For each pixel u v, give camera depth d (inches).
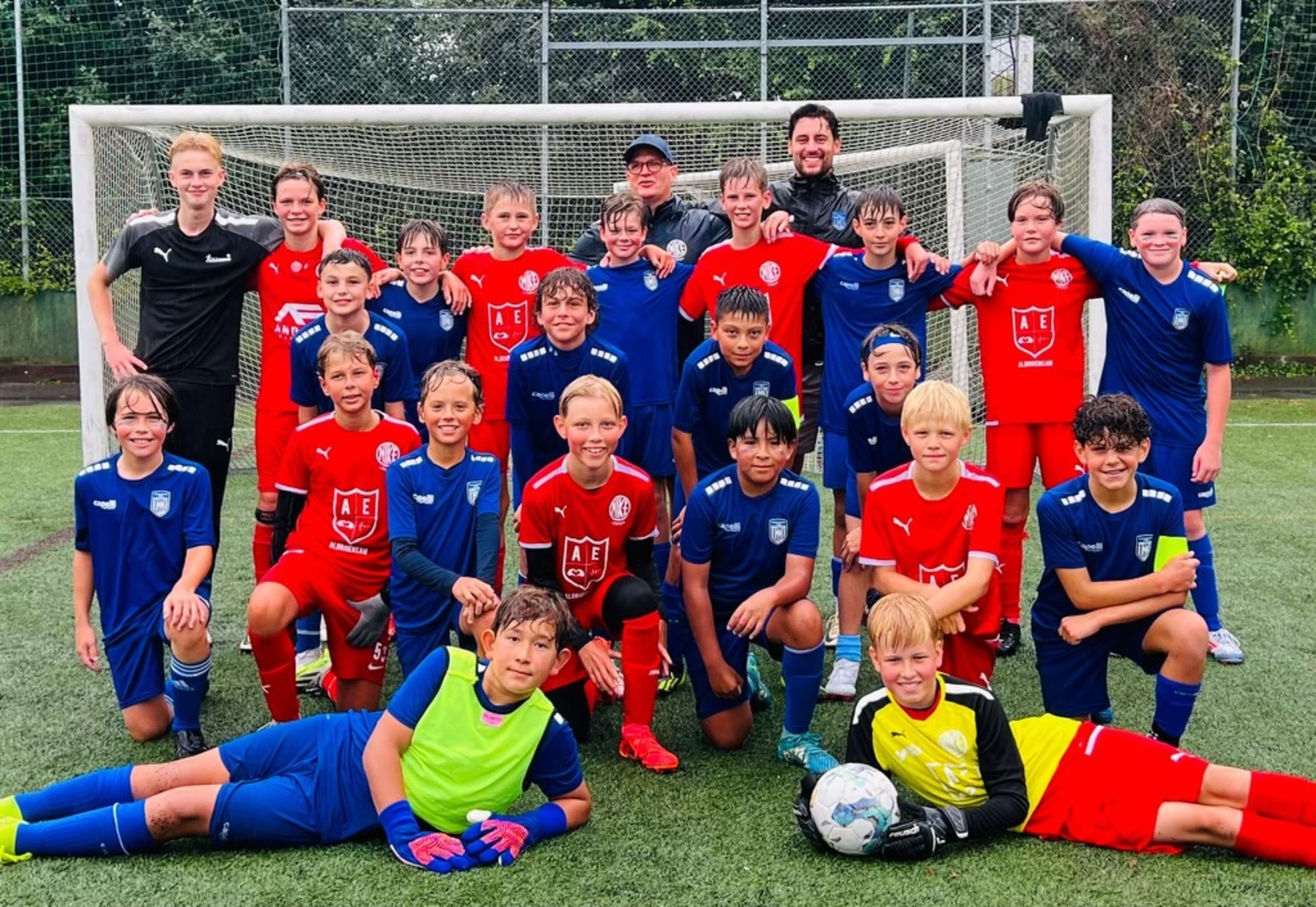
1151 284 153.8
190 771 101.7
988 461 165.9
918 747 103.2
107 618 127.5
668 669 133.7
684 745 129.4
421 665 102.2
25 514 246.5
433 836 98.3
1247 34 461.1
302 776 100.9
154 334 165.5
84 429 236.4
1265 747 125.0
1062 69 454.9
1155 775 101.2
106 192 239.1
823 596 190.1
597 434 121.2
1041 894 93.9
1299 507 243.9
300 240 167.5
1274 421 358.9
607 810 110.9
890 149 264.2
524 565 131.0
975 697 102.8
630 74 446.9
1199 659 116.5
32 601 182.5
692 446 151.7
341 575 129.6
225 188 288.0
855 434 146.3
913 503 125.6
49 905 91.3
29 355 470.0
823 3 453.1
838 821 98.3
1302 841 97.4
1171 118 451.2
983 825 99.9
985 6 401.1
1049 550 123.3
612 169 307.3
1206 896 93.4
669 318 168.1
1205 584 155.7
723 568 127.8
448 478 128.1
